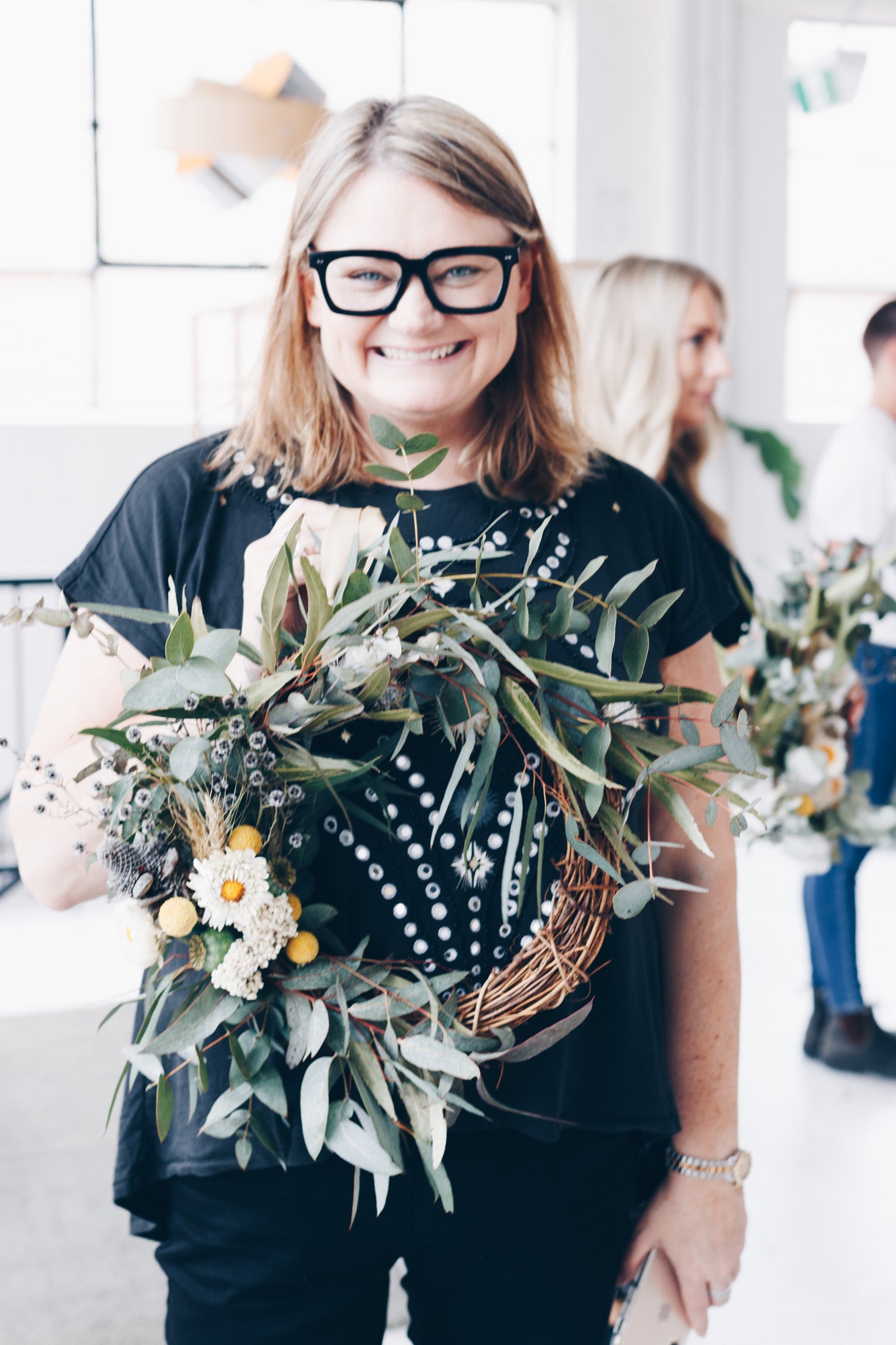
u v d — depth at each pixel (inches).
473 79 207.5
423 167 35.6
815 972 115.8
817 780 72.5
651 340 84.4
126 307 207.0
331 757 33.1
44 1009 127.0
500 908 36.7
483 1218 38.3
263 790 31.0
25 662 195.3
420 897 36.5
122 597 38.0
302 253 37.9
